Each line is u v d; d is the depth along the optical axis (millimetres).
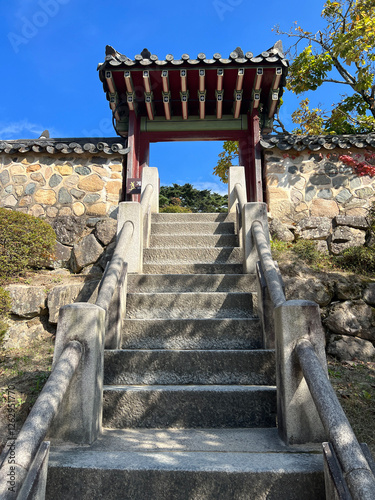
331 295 4551
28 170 6355
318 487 1682
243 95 6805
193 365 2682
